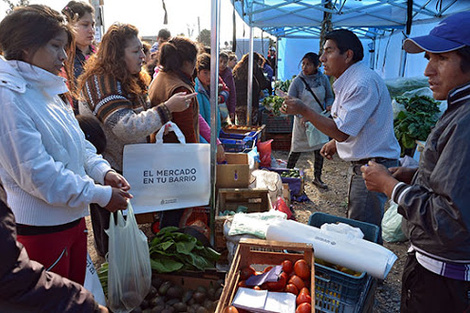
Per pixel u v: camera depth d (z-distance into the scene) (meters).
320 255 2.00
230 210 3.51
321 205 4.77
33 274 0.99
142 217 3.50
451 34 1.30
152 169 2.57
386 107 2.35
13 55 1.49
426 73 1.43
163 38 5.20
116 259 1.99
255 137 5.18
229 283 1.66
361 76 2.28
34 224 1.61
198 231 2.88
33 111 1.51
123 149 2.53
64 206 1.68
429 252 1.41
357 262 1.91
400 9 6.50
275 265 1.89
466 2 4.76
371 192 2.46
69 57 1.84
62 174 1.57
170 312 2.16
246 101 7.38
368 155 2.37
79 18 3.30
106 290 2.29
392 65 8.38
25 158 1.46
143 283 2.15
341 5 6.13
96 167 2.00
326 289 1.98
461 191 1.18
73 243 1.84
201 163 2.71
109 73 2.43
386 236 3.82
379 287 3.04
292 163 5.39
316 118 2.38
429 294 1.43
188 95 2.51
